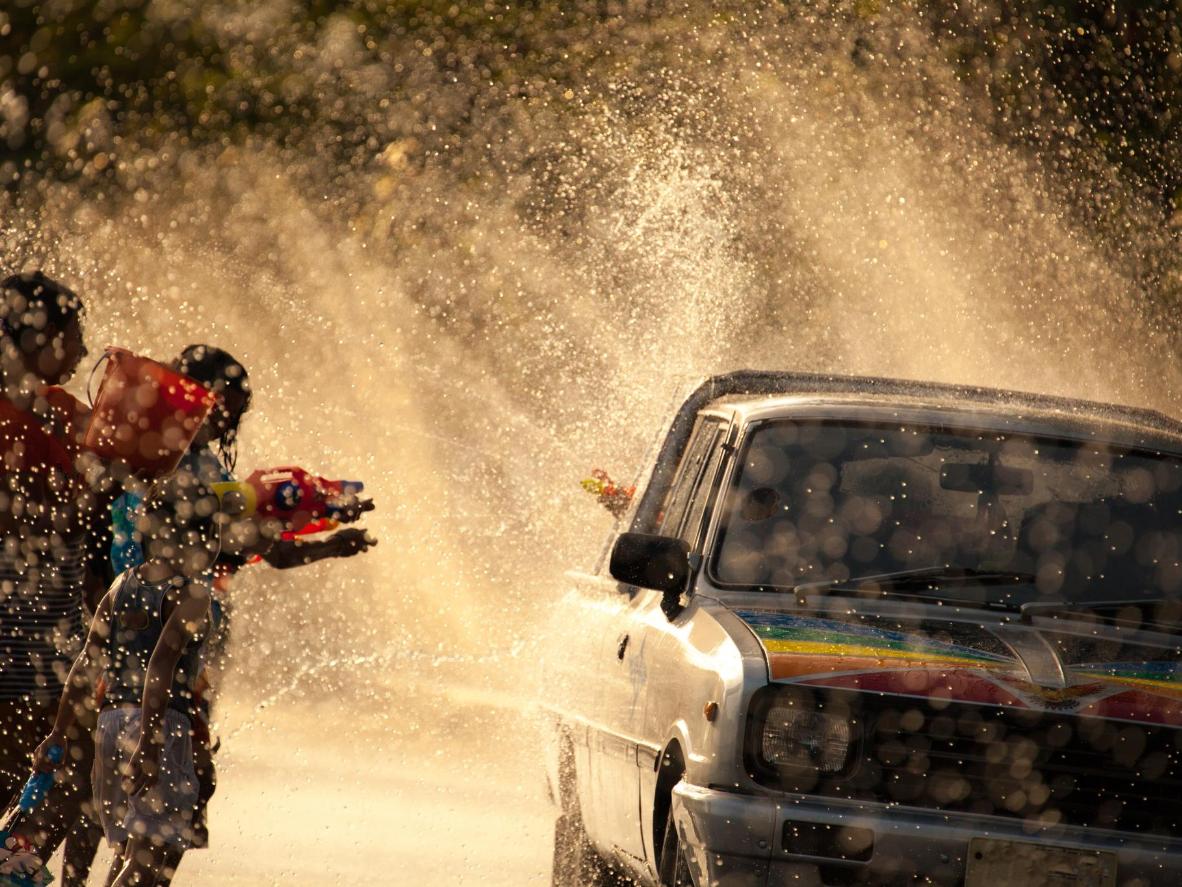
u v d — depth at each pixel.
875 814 17.86
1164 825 18.22
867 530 21.22
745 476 21.77
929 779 18.06
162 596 19.77
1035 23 65.06
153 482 20.05
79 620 20.53
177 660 19.44
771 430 22.12
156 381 19.83
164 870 19.77
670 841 19.80
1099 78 64.62
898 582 20.67
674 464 24.83
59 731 20.03
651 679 20.92
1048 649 19.27
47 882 20.03
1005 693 18.22
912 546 21.08
